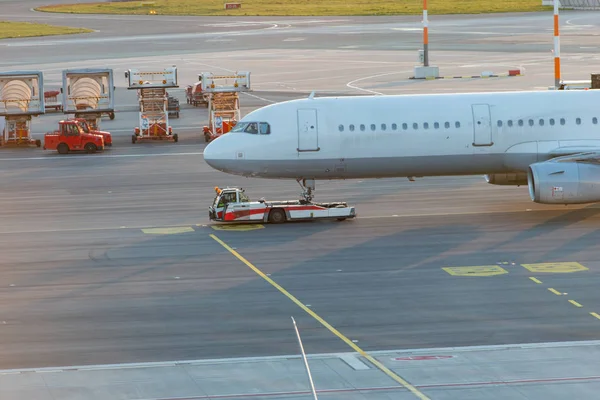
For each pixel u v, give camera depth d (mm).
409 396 59000
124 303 81000
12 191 135500
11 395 60344
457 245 98500
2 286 86625
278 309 78562
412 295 81812
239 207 110125
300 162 112938
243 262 93625
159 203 124750
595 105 115438
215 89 180750
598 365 64125
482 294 81688
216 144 114375
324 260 93812
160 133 181625
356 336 71438
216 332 72938
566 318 74875
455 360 65625
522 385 60625
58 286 86438
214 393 60094
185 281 87375
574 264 90438
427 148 113312
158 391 60625
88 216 117500
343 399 58656
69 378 63344
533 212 113500
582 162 107562
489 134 113500
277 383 61625
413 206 119062
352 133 112812
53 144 170000
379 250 97188
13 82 181375
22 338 72312
